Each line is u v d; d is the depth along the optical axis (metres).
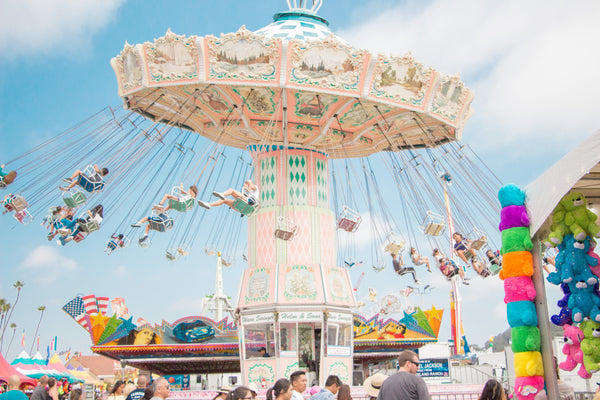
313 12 27.52
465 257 24.78
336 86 21.86
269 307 23.88
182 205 19.44
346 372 24.14
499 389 7.11
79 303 31.09
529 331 11.32
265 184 26.44
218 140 27.72
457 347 40.31
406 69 22.06
